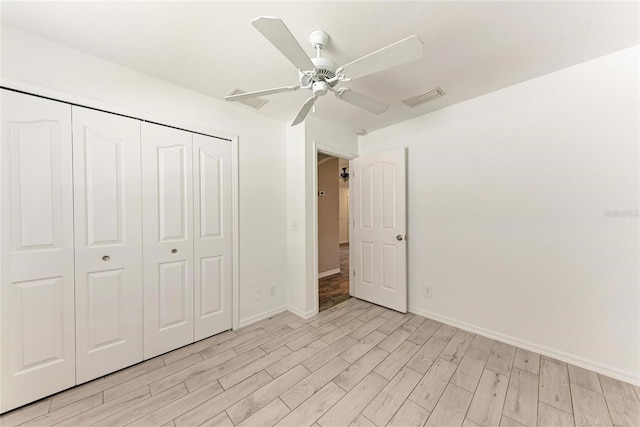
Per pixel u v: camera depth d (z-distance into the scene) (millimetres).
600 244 1800
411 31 1506
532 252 2078
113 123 1830
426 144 2730
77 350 1692
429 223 2715
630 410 1453
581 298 1869
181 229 2166
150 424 1396
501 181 2230
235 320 2500
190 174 2217
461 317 2484
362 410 1479
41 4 1290
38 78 1549
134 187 1923
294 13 1357
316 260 2900
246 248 2613
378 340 2271
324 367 1884
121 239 1866
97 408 1507
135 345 1930
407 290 2918
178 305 2150
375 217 3135
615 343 1743
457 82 2100
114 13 1362
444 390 1633
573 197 1899
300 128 2824
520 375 1771
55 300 1617
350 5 1312
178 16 1389
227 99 1612
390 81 2074
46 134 1582
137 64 1839
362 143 3422
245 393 1625
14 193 1491
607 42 1622
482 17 1402
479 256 2365
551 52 1723
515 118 2148
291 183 2945
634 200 1687
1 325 1457
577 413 1439
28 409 1495
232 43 1620
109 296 1815
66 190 1649
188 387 1683
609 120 1762
